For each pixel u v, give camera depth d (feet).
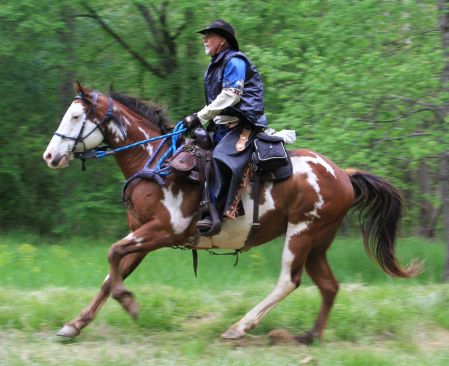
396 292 27.94
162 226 21.79
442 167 37.91
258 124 22.07
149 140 22.61
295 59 39.17
